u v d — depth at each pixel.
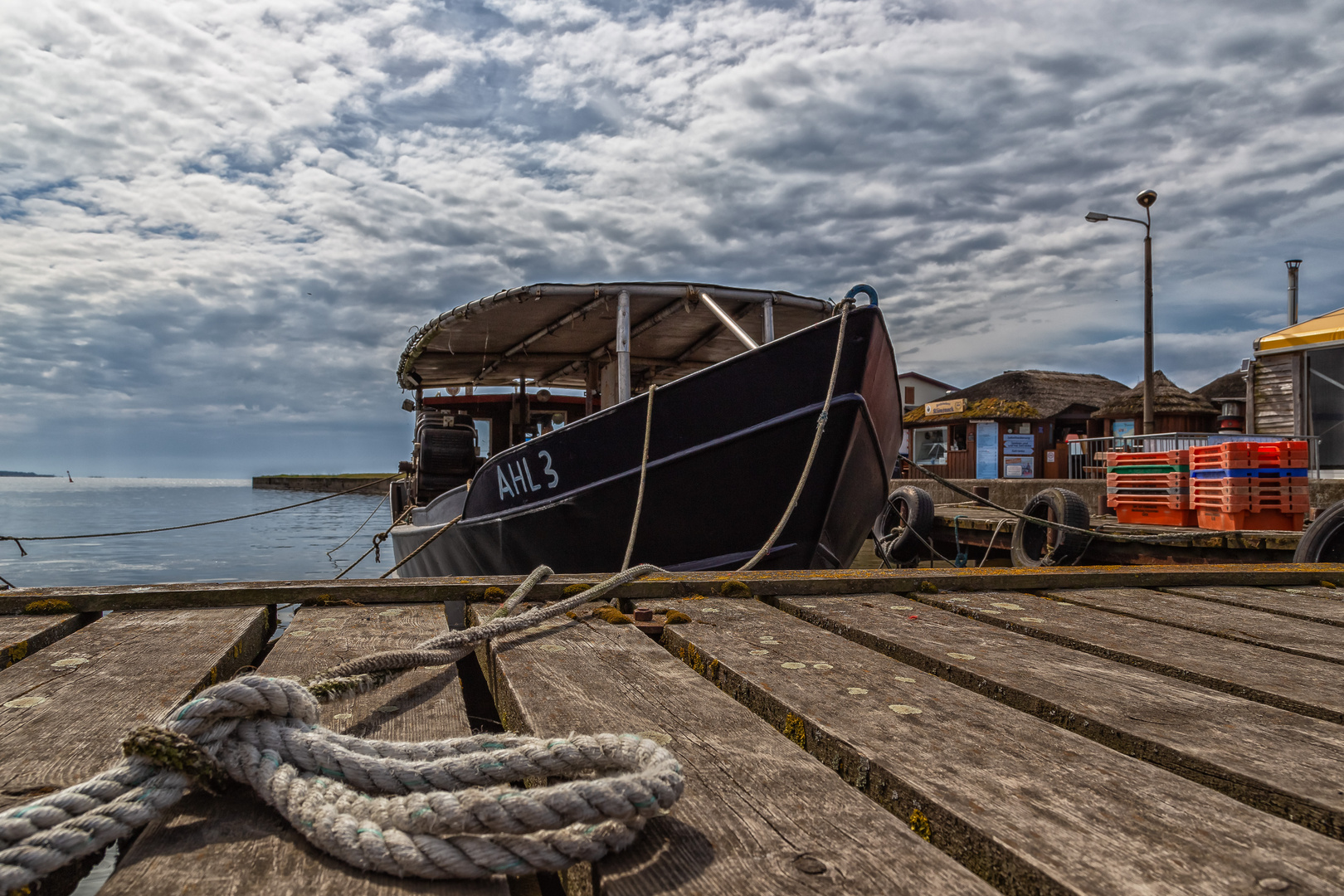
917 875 1.13
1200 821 1.28
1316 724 1.76
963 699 1.94
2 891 1.07
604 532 6.32
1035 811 1.32
